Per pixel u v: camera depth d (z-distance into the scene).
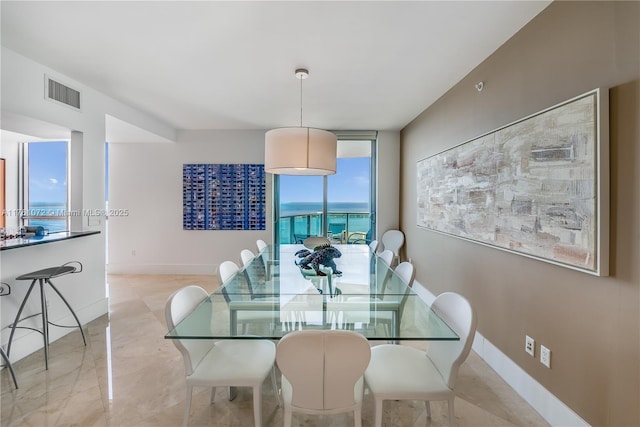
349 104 3.73
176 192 5.23
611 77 1.46
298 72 2.81
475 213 2.62
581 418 1.61
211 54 2.50
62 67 2.73
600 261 1.47
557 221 1.72
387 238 5.06
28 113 2.57
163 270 5.28
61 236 2.84
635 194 1.35
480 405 1.95
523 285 2.06
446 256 3.31
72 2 1.84
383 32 2.16
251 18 2.01
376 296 2.13
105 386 2.10
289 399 1.42
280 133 2.55
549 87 1.84
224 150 5.21
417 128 4.27
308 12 1.94
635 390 1.36
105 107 3.44
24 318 2.45
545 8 1.87
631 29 1.37
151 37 2.25
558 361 1.76
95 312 3.28
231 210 5.25
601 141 1.46
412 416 1.85
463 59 2.56
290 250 3.73
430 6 1.88
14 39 2.27
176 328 1.63
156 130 4.54
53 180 4.25
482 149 2.51
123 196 5.25
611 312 1.46
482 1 1.82
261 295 2.15
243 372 1.62
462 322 1.57
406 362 1.73
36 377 2.20
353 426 1.77
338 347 1.27
